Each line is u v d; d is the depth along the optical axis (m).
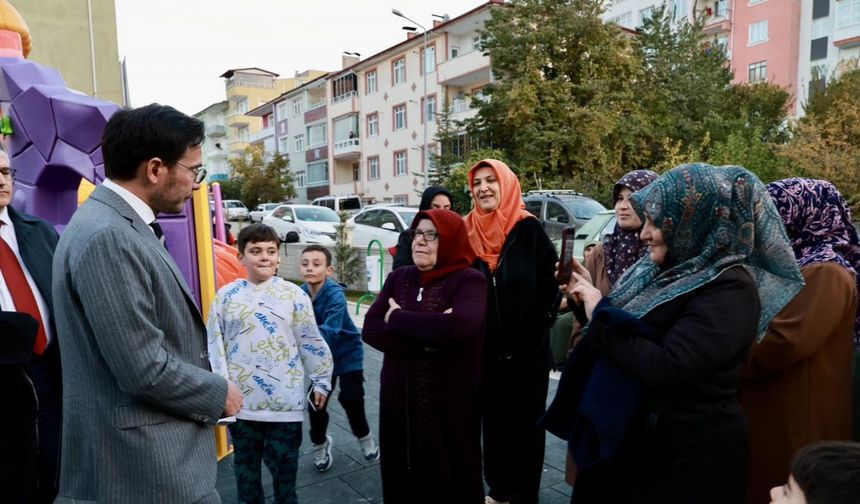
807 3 31.41
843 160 14.93
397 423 2.53
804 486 1.14
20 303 2.48
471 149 23.11
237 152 59.56
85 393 1.67
